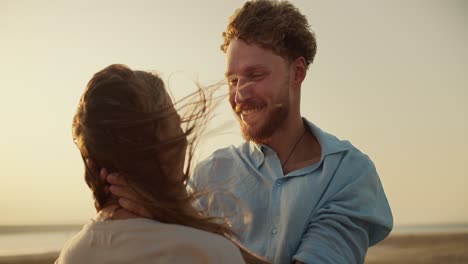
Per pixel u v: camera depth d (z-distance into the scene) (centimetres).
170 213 110
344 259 171
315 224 175
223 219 125
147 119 108
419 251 1725
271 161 190
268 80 181
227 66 185
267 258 178
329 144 189
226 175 196
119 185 111
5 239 2247
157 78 117
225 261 107
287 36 183
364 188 186
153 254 106
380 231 191
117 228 109
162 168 111
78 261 110
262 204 186
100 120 109
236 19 185
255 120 184
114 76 113
